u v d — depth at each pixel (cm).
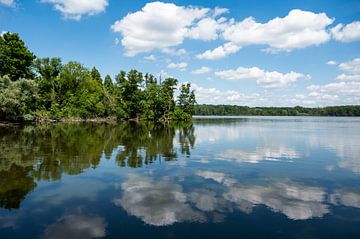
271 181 1433
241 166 1811
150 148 2600
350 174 1598
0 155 2081
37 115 6125
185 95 11538
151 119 10388
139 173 1586
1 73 5869
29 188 1275
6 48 5934
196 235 827
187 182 1404
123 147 2641
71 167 1719
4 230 853
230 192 1242
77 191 1239
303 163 1930
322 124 8369
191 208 1044
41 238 803
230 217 961
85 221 920
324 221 931
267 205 1080
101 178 1466
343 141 3316
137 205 1071
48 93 7844
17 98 4984
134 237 811
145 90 10325
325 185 1366
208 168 1736
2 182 1368
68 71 9156
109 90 11150
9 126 5034
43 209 1024
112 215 973
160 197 1168
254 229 869
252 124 7981
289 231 857
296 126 7038
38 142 2853
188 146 2777
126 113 9819
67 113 7794
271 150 2544
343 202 1118
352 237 821
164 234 831
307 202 1116
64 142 2903
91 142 2964
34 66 7800
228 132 4669
